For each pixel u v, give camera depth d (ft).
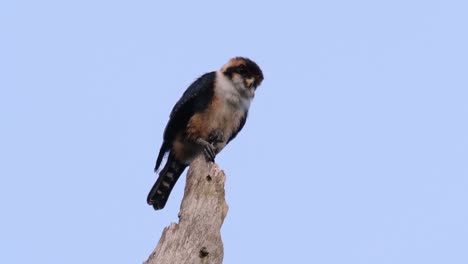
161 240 45.50
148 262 44.29
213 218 46.52
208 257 45.09
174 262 44.11
